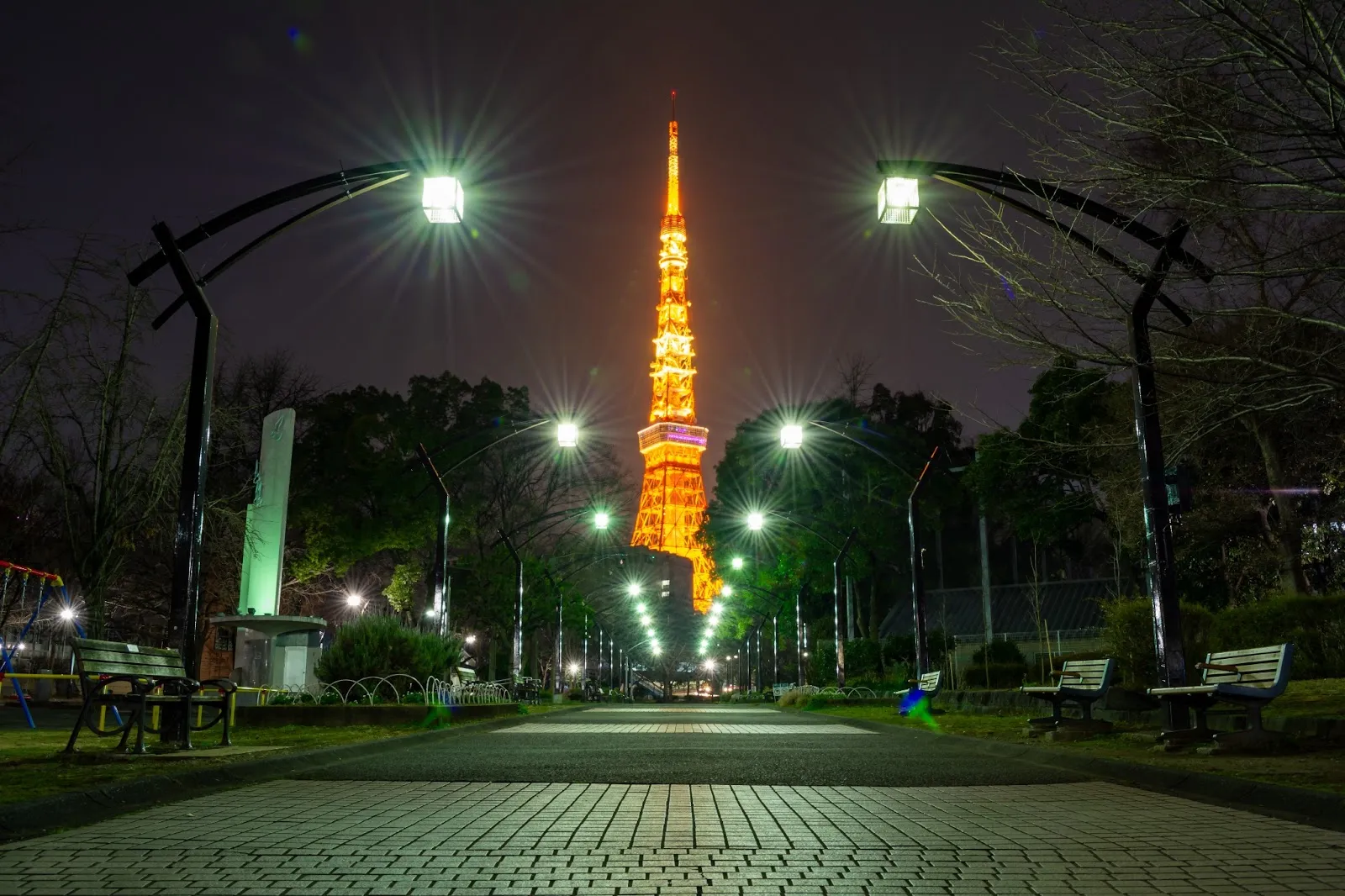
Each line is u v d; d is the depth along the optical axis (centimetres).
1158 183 847
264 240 1263
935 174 1256
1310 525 2667
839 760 1154
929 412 5869
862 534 5138
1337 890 460
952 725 1795
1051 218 960
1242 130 801
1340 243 916
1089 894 456
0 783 737
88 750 983
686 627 13200
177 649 1116
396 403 4856
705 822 661
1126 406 2639
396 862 520
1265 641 1767
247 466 4344
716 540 6025
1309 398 920
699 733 1752
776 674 6875
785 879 488
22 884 464
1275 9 794
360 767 1020
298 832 608
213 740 1267
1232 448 2742
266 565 2712
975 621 5728
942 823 657
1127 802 760
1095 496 2694
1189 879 485
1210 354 985
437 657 2198
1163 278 934
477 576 5072
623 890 464
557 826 638
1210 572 3475
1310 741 1034
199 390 1169
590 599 7038
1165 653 1127
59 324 2164
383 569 5484
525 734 1695
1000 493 4072
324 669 2070
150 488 2703
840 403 5550
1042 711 2009
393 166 1329
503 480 5259
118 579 3862
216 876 486
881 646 5191
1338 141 774
